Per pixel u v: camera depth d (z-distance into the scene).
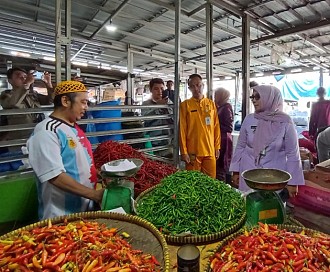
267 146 2.20
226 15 4.34
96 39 5.32
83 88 1.59
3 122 2.46
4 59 3.55
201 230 1.24
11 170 1.98
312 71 8.57
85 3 3.85
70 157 1.54
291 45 6.03
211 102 3.29
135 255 1.01
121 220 1.27
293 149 2.09
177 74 3.09
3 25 4.21
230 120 3.94
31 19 4.38
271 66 8.80
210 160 3.19
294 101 10.25
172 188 1.48
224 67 8.73
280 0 3.62
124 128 2.92
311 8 3.84
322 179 1.70
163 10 4.20
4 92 2.68
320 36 5.40
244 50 4.04
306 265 0.91
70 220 1.26
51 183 1.45
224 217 1.31
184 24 4.80
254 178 1.41
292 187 1.99
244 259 0.96
